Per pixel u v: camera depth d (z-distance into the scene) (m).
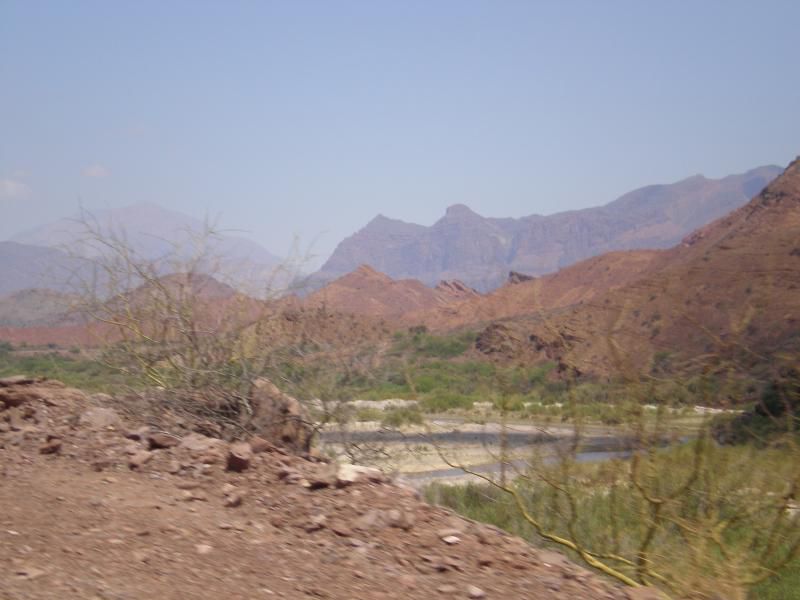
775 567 7.83
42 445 7.50
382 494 6.96
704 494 7.63
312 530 6.15
